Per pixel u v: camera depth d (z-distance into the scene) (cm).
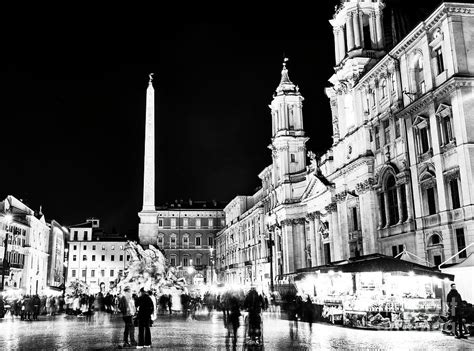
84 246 12569
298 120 7900
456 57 3481
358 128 4984
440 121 3634
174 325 3325
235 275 10919
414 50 4047
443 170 3562
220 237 12812
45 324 3528
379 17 5294
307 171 7194
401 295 3281
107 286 12362
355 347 1958
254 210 9438
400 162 4244
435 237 3700
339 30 5609
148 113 6531
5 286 7094
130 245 5959
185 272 11888
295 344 2088
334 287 4194
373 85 4778
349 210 5275
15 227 8244
